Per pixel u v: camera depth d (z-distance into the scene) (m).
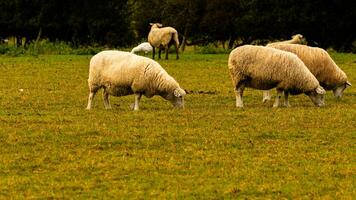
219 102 33.81
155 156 22.12
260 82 30.20
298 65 30.08
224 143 23.83
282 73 29.95
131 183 19.42
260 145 23.64
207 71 49.06
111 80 29.20
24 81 42.22
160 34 58.66
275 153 22.62
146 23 90.25
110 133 24.91
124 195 18.42
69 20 83.19
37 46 69.44
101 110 30.00
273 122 27.14
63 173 20.31
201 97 35.75
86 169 20.70
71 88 39.06
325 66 33.28
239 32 82.94
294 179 19.86
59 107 31.41
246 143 23.84
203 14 86.25
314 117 28.23
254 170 20.69
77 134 24.78
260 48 30.09
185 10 86.38
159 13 89.44
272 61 29.88
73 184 19.27
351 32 78.06
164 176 20.08
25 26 82.75
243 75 30.20
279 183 19.48
